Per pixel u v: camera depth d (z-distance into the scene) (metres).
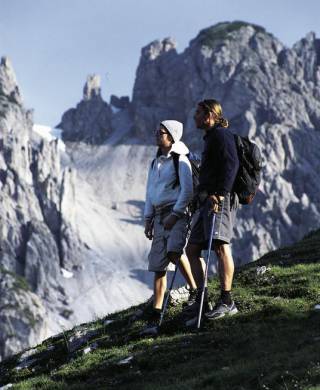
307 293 14.81
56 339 17.78
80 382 12.55
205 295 13.87
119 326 16.08
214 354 12.03
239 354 11.62
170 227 14.59
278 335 12.13
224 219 13.16
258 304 14.25
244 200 13.34
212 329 13.30
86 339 15.93
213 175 13.14
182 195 14.50
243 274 17.72
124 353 13.35
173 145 14.94
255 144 13.26
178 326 14.06
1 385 15.34
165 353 12.62
